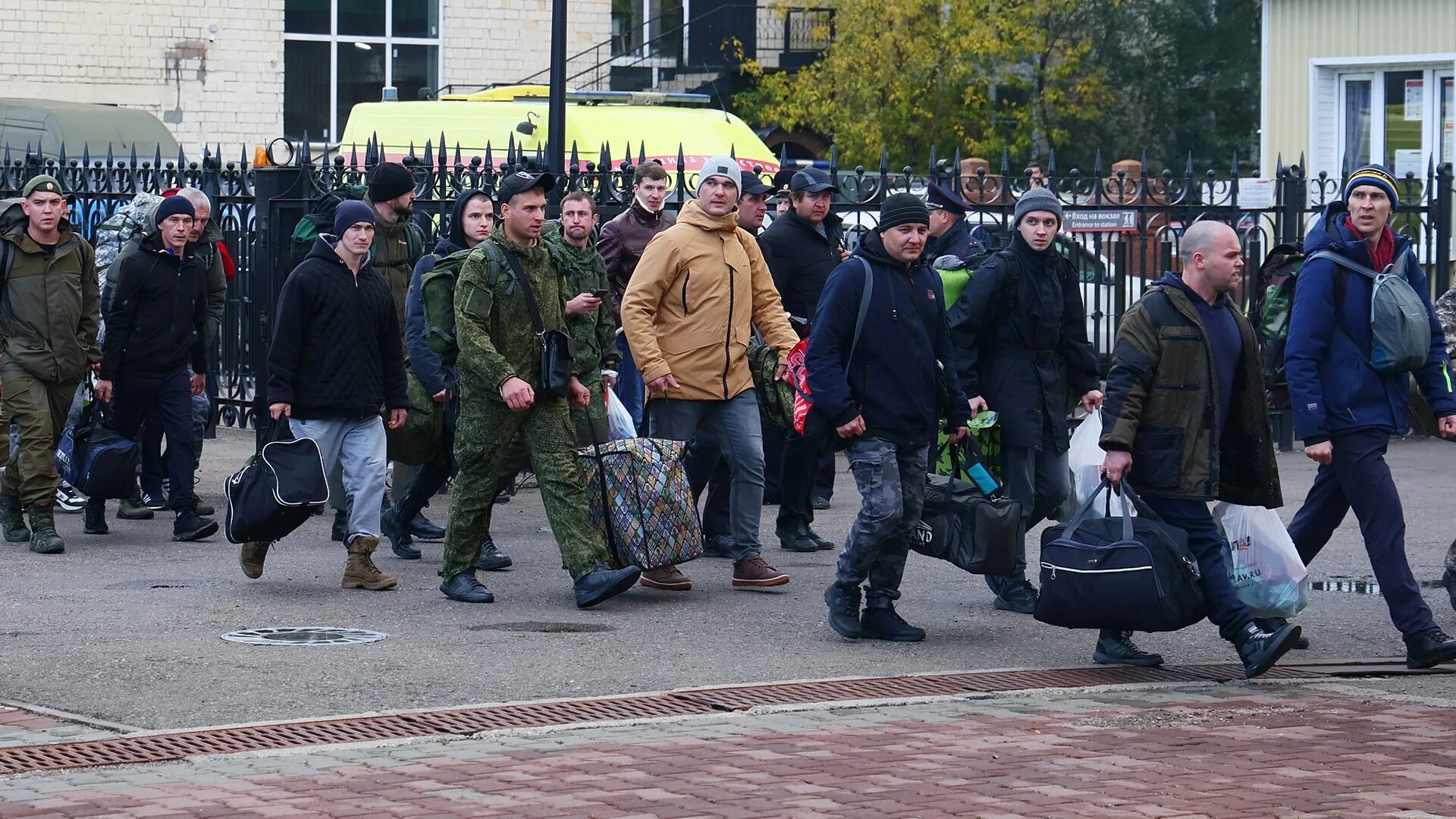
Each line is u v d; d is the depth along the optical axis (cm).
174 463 1288
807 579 1140
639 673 864
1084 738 735
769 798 637
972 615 1038
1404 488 1599
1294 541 976
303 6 3541
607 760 689
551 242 1045
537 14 3650
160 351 1283
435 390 1160
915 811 622
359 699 801
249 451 1775
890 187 1817
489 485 1041
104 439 1288
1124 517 861
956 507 946
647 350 1086
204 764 682
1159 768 684
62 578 1127
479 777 662
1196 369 865
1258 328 1215
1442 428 919
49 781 655
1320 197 1889
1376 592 1127
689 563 1200
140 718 762
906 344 920
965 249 1287
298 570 1165
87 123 2825
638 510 1051
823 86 3516
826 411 914
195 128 3459
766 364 1184
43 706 783
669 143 2091
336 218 1077
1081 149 3944
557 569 1177
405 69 3612
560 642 934
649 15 3753
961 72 3434
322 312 1070
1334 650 952
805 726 750
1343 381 898
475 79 3622
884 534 929
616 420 1246
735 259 1109
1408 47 2708
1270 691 841
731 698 803
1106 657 901
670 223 1387
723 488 1228
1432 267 2017
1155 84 3988
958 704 802
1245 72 4059
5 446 1249
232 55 3472
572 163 1716
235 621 986
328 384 1073
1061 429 1009
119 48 3391
